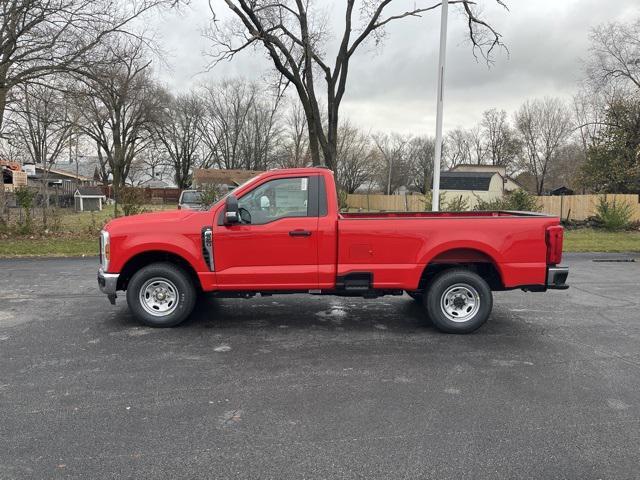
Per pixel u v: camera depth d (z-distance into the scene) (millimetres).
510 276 6066
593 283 9930
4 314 6922
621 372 4840
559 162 70562
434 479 2996
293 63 19625
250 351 5398
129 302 6230
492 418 3814
